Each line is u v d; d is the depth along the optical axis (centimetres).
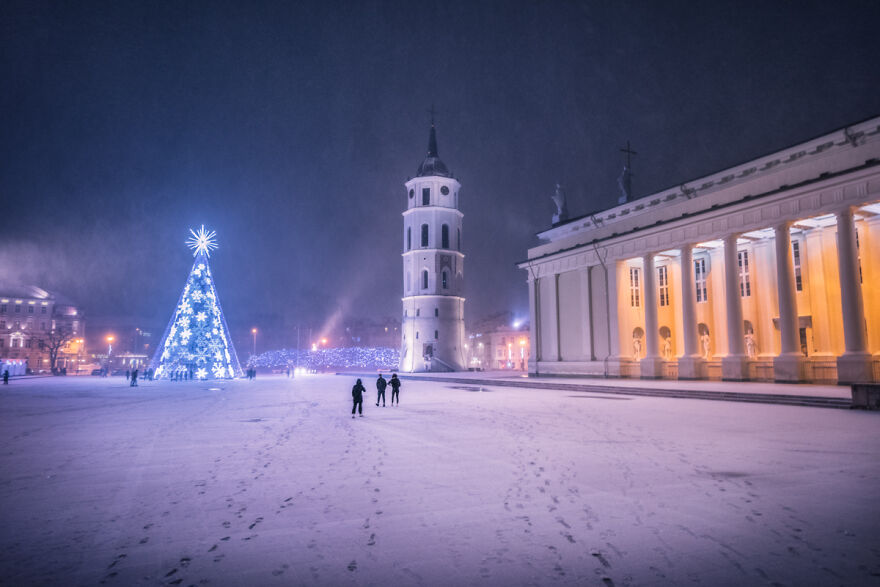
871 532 516
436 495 679
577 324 4062
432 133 7781
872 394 1550
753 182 2945
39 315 9550
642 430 1248
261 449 1077
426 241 7262
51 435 1332
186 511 623
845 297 2409
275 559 464
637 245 3569
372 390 3425
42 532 549
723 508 603
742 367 2878
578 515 583
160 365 5325
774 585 396
